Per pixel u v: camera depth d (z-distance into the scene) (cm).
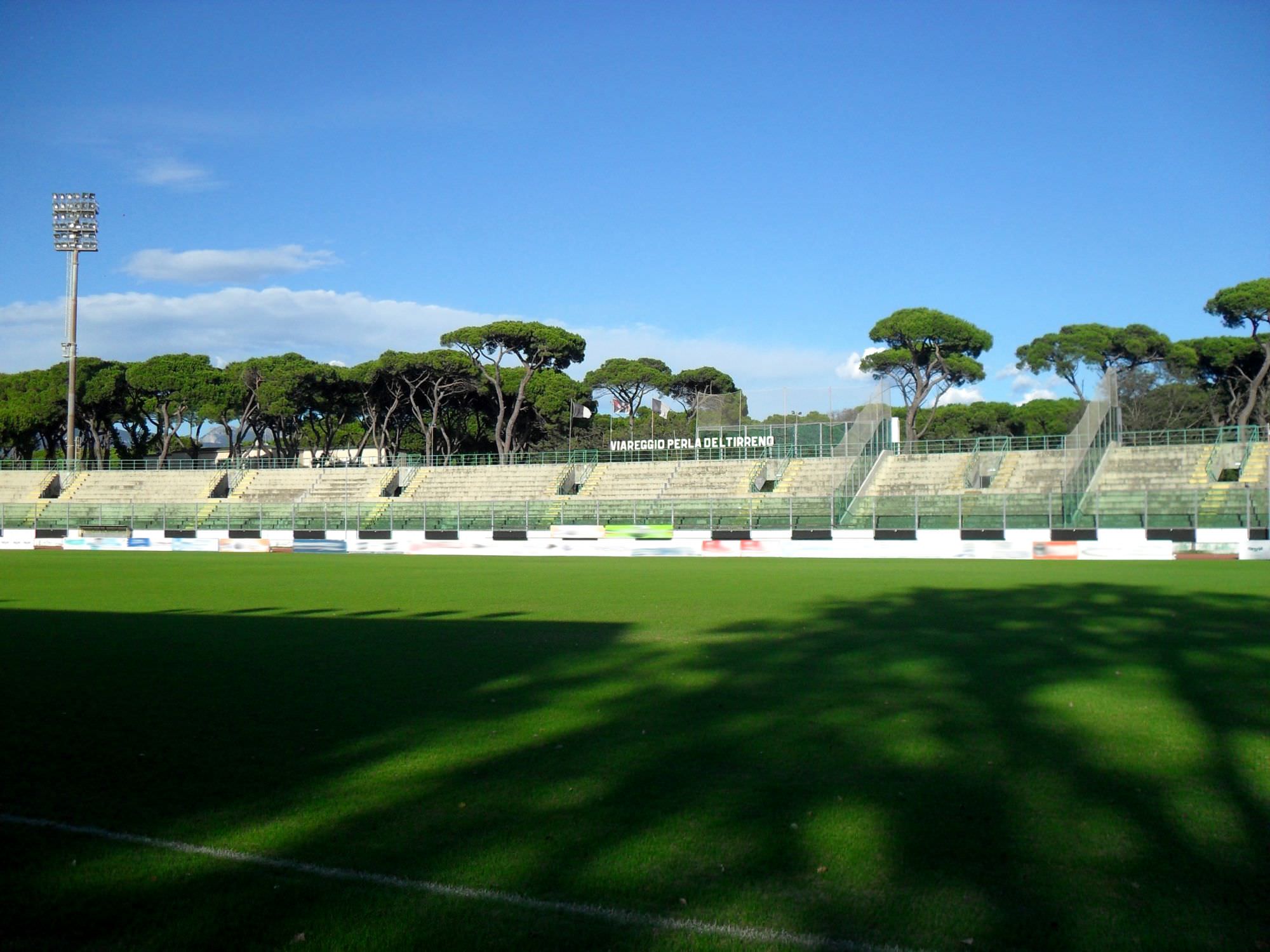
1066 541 4606
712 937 625
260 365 9181
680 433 8494
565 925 644
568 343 8781
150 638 1980
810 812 850
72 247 7650
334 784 943
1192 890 690
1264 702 1277
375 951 614
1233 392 7619
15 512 7156
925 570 3859
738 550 5197
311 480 7431
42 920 657
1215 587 2927
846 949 609
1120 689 1366
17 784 952
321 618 2328
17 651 1805
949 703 1284
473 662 1652
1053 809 857
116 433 10131
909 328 8006
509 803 884
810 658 1670
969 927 636
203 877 725
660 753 1048
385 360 8494
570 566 4388
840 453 6378
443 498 7012
